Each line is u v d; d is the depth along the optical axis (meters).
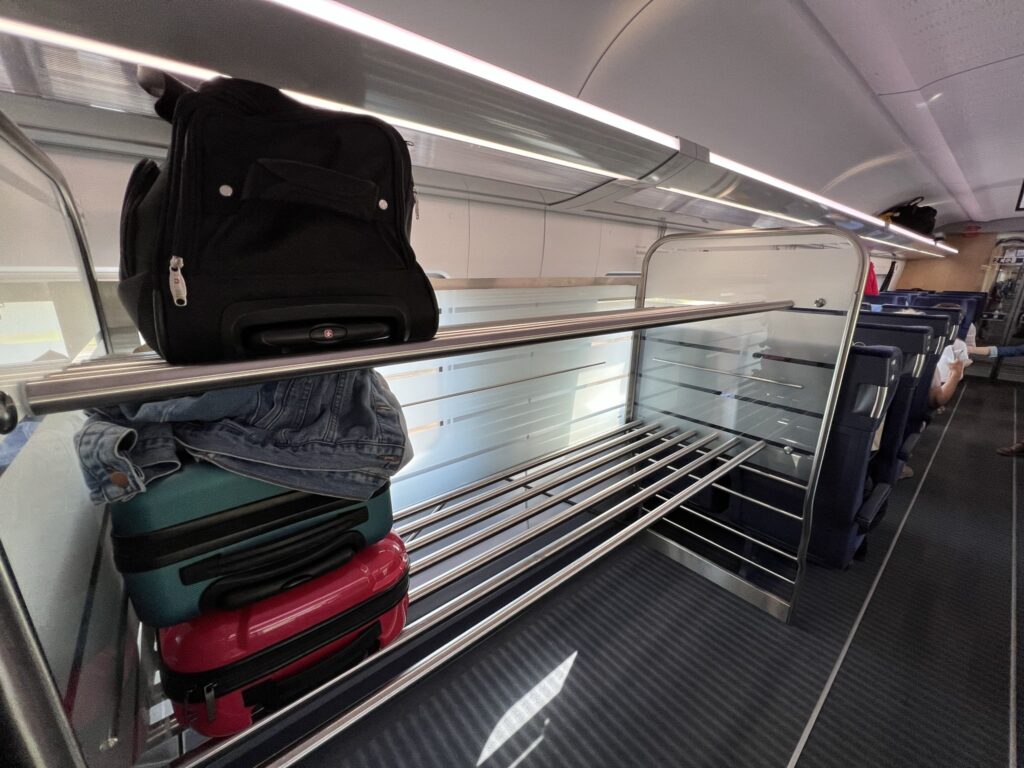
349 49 0.81
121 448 0.57
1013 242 6.50
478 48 1.08
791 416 1.85
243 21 0.70
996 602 1.91
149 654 0.89
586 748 1.29
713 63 1.46
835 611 1.85
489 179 1.79
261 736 1.30
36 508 0.54
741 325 1.94
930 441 3.84
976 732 1.35
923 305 4.73
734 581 1.95
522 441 2.43
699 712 1.40
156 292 0.47
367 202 0.56
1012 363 6.64
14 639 0.35
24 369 0.45
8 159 0.57
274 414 0.70
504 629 1.73
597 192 1.99
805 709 1.42
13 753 0.37
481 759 1.26
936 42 1.45
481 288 2.01
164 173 0.57
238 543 0.66
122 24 0.66
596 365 2.76
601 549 1.36
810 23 1.35
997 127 2.32
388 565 0.83
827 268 1.65
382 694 0.87
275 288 0.51
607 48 1.26
